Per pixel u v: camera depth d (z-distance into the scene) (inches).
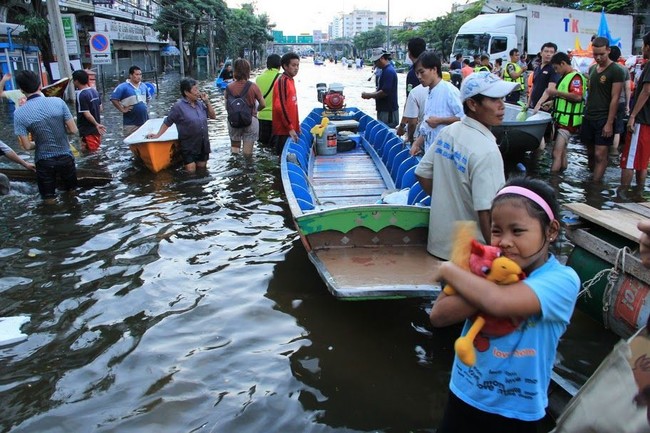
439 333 152.5
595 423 63.7
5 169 309.0
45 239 222.1
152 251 210.2
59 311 165.0
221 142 434.3
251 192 290.8
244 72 354.6
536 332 73.6
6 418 119.3
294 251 210.4
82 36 1234.0
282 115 312.0
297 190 210.2
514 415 76.4
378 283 143.3
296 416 119.4
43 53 794.8
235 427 116.1
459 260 76.2
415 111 273.9
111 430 115.3
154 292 176.9
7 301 170.9
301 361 139.5
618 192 286.0
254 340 149.0
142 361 139.6
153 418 118.9
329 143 344.5
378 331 153.6
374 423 117.2
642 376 60.9
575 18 935.0
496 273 69.9
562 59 313.7
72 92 690.2
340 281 144.8
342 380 132.0
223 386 129.7
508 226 72.2
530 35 887.1
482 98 128.7
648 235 74.9
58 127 269.6
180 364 138.3
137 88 415.8
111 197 280.5
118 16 1473.9
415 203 193.8
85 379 132.9
